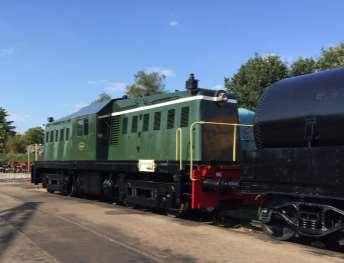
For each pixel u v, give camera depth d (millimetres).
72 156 24484
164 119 17375
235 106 16734
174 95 17109
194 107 16000
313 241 12031
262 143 12352
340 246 11477
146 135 18359
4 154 74062
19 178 45969
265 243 11422
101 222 14539
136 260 9711
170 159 16812
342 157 10273
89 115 22656
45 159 28984
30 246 11125
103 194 21750
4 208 18641
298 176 11273
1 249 10844
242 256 9953
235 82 32031
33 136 95625
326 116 10703
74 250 10664
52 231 13062
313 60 31266
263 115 12258
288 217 11758
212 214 16797
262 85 30875
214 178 15367
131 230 13078
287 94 11875
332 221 10789
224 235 12391
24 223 14555
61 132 26422
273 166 11953
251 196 14305
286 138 11680
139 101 19281
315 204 10930
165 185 16359
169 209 16141
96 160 21609
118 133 20438
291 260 9578
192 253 10273
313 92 11219
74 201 21625
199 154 15656
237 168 15844
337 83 10797
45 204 20078
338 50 29312
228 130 16391
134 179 19031
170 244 11211
